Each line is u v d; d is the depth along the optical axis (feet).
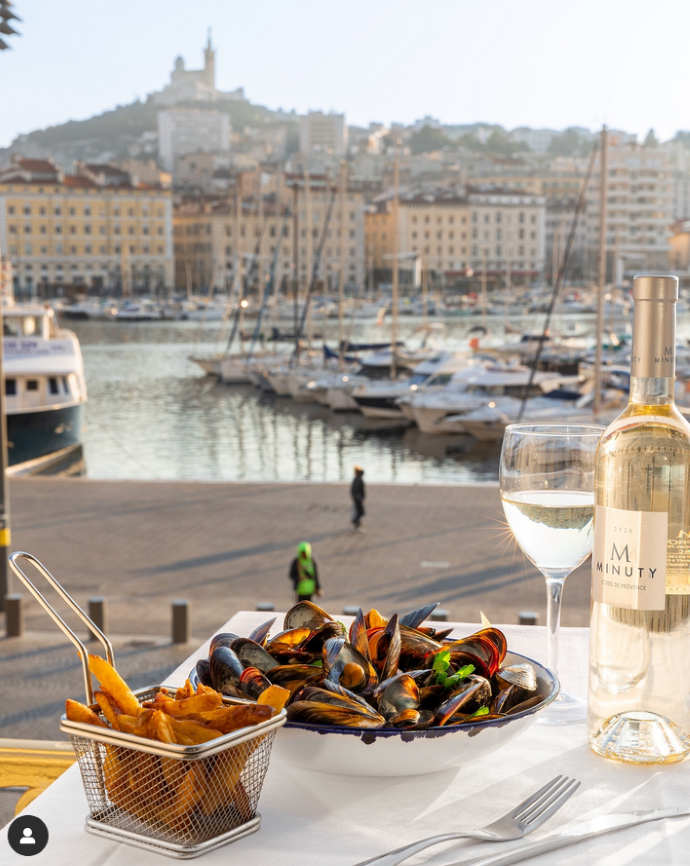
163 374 197.67
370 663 4.51
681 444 4.50
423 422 121.19
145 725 3.67
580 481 5.08
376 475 97.71
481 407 119.03
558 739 4.90
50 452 99.45
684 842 3.76
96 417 139.03
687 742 4.61
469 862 3.54
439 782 4.38
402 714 4.14
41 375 98.89
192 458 108.47
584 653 6.35
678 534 4.53
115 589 41.47
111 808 3.84
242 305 211.20
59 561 46.52
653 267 531.91
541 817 3.96
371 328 318.24
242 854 3.69
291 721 4.11
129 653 32.30
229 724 3.76
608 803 4.16
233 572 44.65
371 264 429.38
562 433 5.16
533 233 518.78
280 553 48.34
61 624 4.15
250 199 481.46
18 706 27.25
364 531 53.06
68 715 3.81
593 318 356.18
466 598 39.58
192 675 4.80
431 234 502.38
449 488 65.57
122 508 59.57
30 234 467.93
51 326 104.83
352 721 4.07
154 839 3.68
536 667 4.94
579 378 131.13
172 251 490.90
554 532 5.09
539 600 38.73
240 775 3.78
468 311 392.06
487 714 4.32
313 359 181.06
